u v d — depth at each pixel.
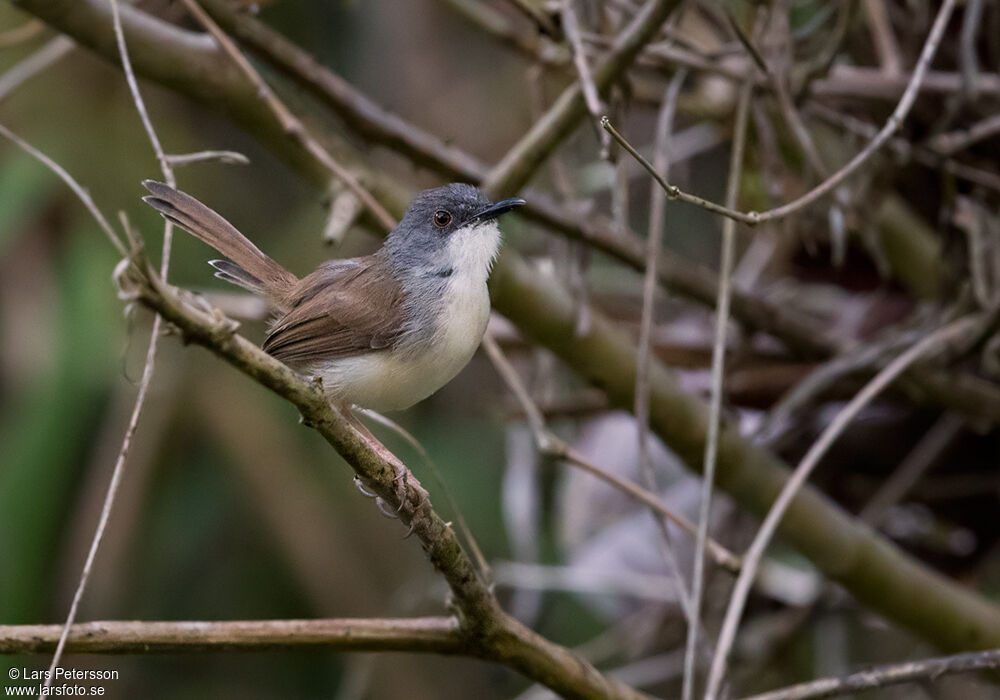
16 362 10.98
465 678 12.13
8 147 10.77
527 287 7.98
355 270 7.81
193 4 7.27
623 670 9.85
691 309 11.02
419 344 7.39
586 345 8.19
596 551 10.27
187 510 11.82
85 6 7.38
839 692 6.23
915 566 8.27
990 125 8.27
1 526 10.43
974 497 9.63
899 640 10.73
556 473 11.85
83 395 10.62
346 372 7.46
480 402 11.71
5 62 10.63
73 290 10.70
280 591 11.92
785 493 7.05
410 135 8.16
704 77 9.23
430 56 12.77
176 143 11.43
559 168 8.45
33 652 5.26
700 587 6.62
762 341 9.79
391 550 12.05
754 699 6.20
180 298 4.26
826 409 9.85
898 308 9.97
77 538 10.58
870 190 8.58
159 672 11.80
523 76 12.80
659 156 7.89
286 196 12.30
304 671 12.02
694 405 8.31
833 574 8.22
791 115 7.95
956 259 8.52
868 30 9.52
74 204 10.88
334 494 11.96
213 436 11.41
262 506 11.54
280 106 7.39
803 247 10.02
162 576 11.69
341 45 12.71
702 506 6.83
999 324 8.01
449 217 7.59
